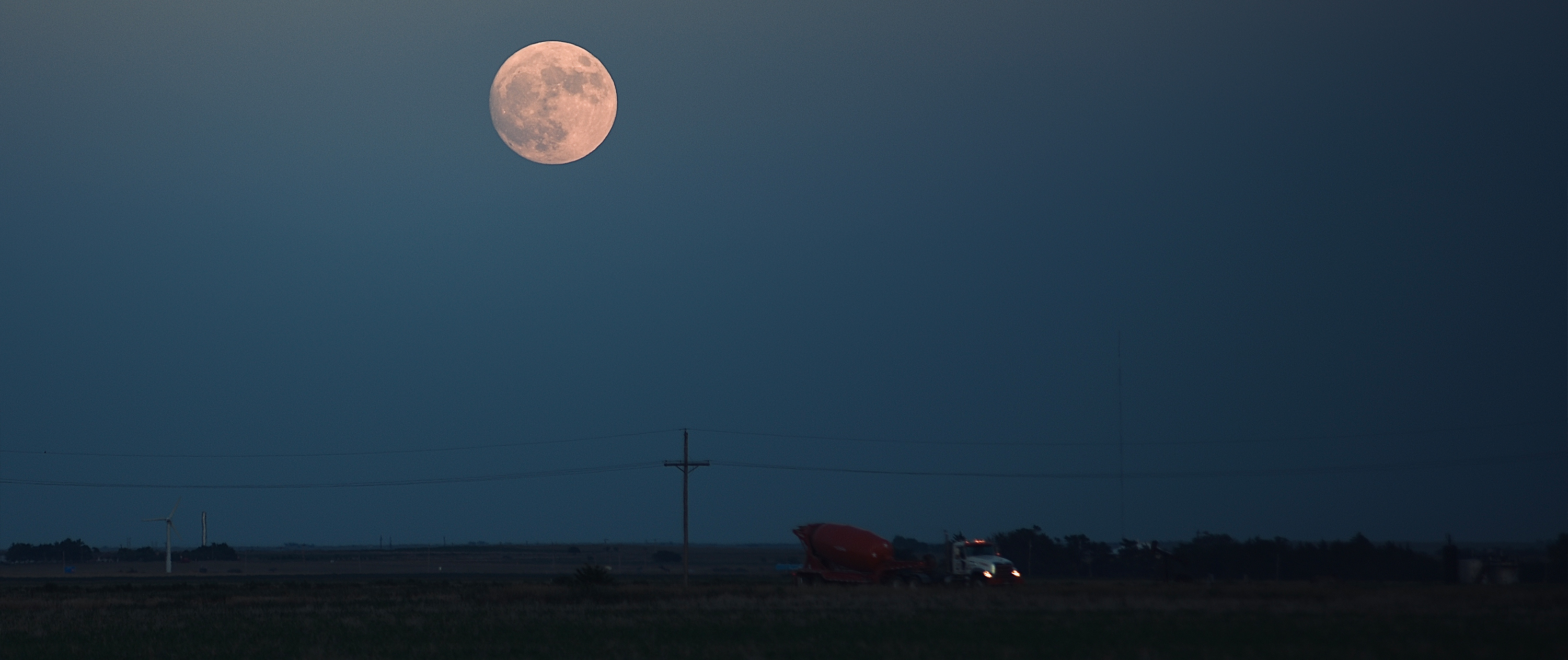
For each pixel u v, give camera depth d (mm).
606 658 91938
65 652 106750
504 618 132750
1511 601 134875
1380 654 85750
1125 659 86062
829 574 195625
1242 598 144875
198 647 108250
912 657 88312
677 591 181250
